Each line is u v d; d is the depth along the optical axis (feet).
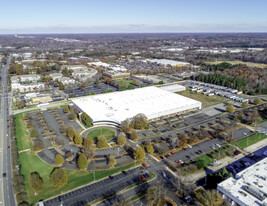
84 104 632.79
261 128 532.32
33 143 452.76
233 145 451.12
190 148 440.04
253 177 316.60
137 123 510.58
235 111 643.86
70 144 449.89
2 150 425.69
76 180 341.41
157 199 302.86
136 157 387.34
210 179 329.11
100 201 299.38
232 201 287.89
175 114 611.47
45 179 341.62
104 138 435.94
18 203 293.02
